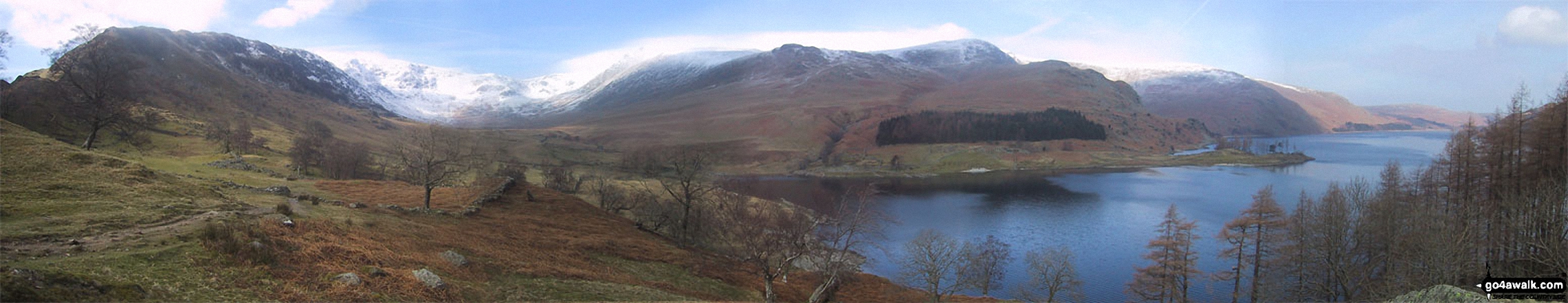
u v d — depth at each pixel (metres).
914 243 83.25
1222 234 83.44
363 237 37.78
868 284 72.19
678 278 55.38
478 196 81.06
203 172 67.50
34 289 18.16
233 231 29.95
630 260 58.69
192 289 22.86
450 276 34.34
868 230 92.50
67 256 24.17
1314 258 70.19
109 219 32.12
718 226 82.12
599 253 58.34
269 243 29.98
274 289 24.72
